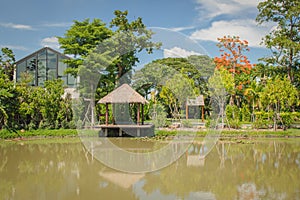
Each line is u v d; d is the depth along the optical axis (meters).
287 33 22.86
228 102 24.31
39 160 10.16
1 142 14.24
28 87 17.50
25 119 16.38
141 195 6.41
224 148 12.63
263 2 23.11
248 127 18.58
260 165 9.36
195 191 6.70
